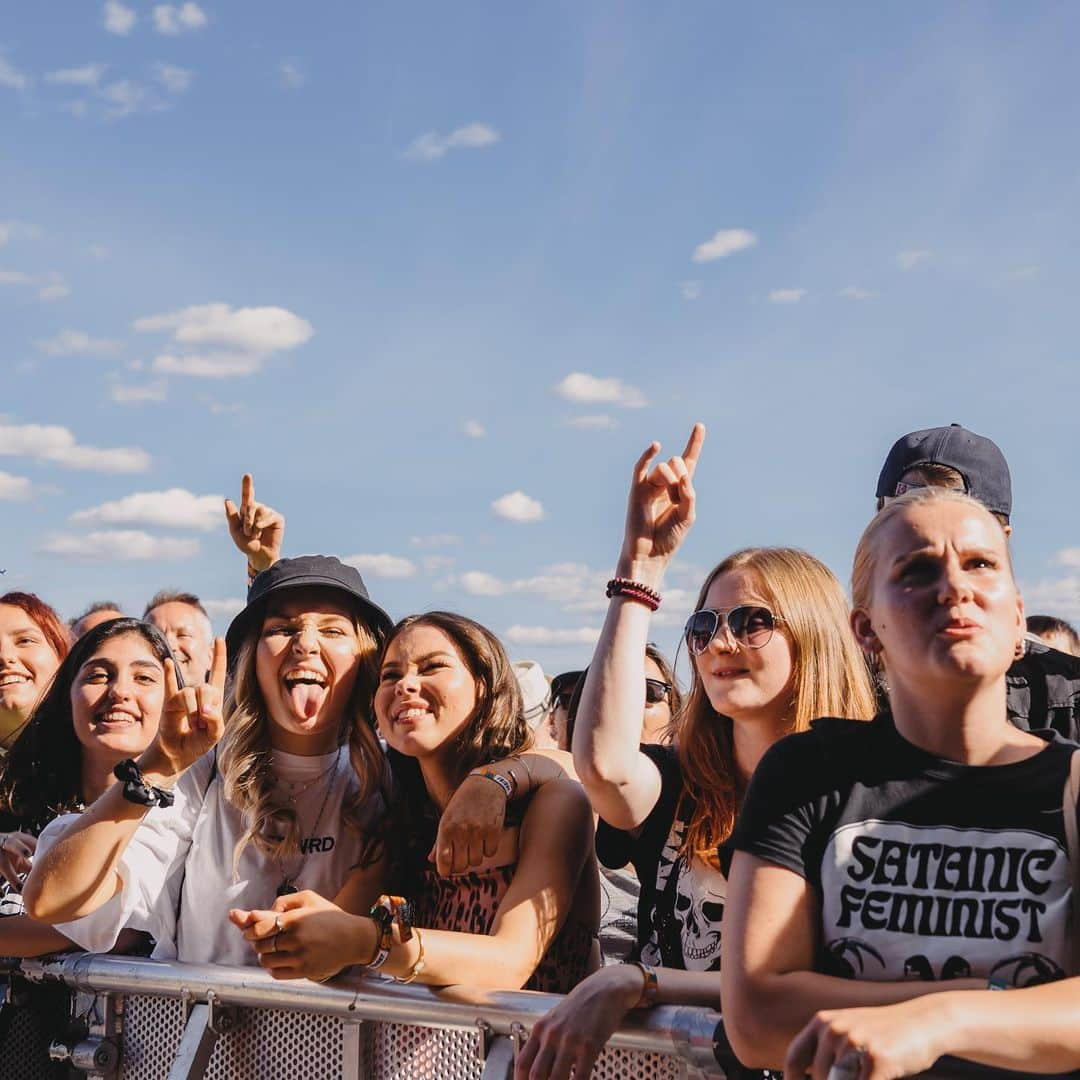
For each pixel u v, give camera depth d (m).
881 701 2.81
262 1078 2.76
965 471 3.73
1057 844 1.76
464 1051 2.45
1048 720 3.30
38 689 4.52
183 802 3.16
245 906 3.02
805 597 2.64
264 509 4.48
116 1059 3.03
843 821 1.88
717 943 2.53
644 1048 2.20
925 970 1.77
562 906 2.70
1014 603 1.90
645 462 2.73
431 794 3.05
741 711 2.57
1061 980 1.66
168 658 3.57
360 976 2.61
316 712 3.11
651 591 2.70
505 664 3.05
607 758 2.58
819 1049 1.56
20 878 3.28
